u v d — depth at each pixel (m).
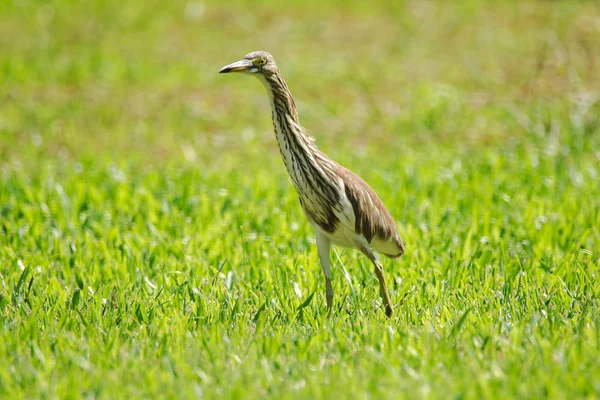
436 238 15.18
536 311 11.38
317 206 12.25
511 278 12.84
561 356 9.49
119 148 23.25
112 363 9.86
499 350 10.16
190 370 9.59
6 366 9.78
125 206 17.33
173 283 13.02
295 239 15.28
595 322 10.77
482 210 16.69
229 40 34.03
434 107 25.75
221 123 25.45
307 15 36.94
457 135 23.73
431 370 9.45
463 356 9.98
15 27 35.31
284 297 12.38
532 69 28.58
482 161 20.59
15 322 11.18
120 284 12.97
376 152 22.62
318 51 32.44
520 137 23.09
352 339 10.70
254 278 13.41
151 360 10.09
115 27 35.38
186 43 33.72
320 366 9.87
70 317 11.50
